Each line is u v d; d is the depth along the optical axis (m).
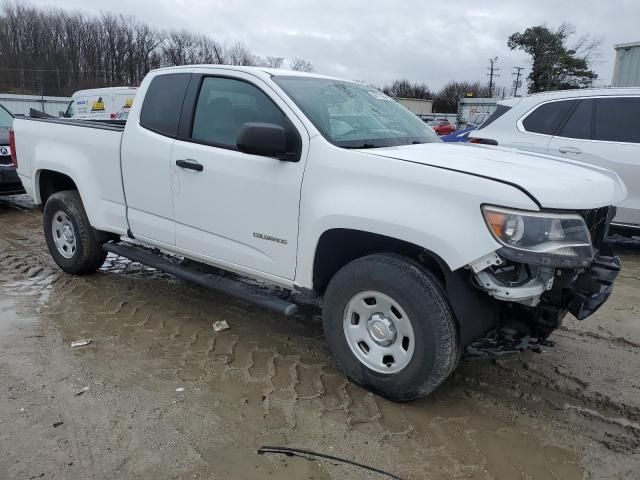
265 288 4.95
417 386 3.04
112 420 2.98
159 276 5.41
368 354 3.23
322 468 2.66
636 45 12.92
